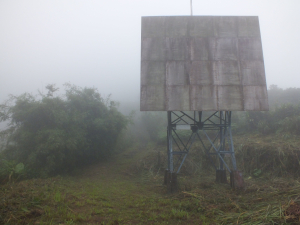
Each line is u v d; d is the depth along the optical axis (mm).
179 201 7816
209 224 5914
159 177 12484
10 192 7469
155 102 8969
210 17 10125
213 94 9047
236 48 9633
